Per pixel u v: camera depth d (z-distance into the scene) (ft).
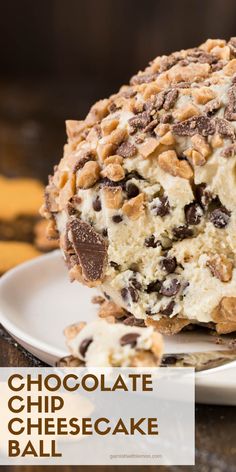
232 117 1.06
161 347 0.99
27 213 1.76
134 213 1.08
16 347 1.17
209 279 1.10
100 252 1.11
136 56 3.27
